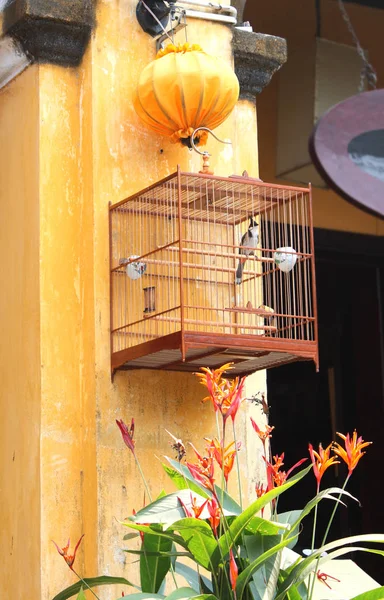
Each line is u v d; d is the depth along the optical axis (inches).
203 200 233.0
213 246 244.1
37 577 219.9
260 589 167.0
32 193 236.8
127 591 220.1
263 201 235.8
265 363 229.8
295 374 457.1
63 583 220.2
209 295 242.1
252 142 263.7
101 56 239.6
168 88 227.3
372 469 436.1
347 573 236.5
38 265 231.3
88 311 229.8
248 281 249.1
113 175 235.3
